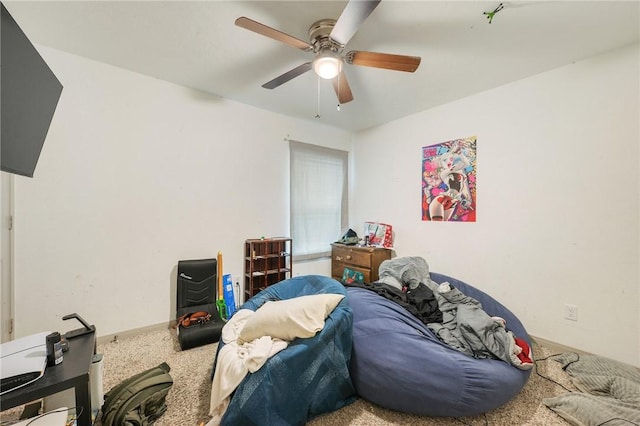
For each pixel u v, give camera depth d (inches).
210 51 77.6
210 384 64.9
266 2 58.7
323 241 143.1
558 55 77.4
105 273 85.8
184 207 101.0
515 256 93.0
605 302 75.7
